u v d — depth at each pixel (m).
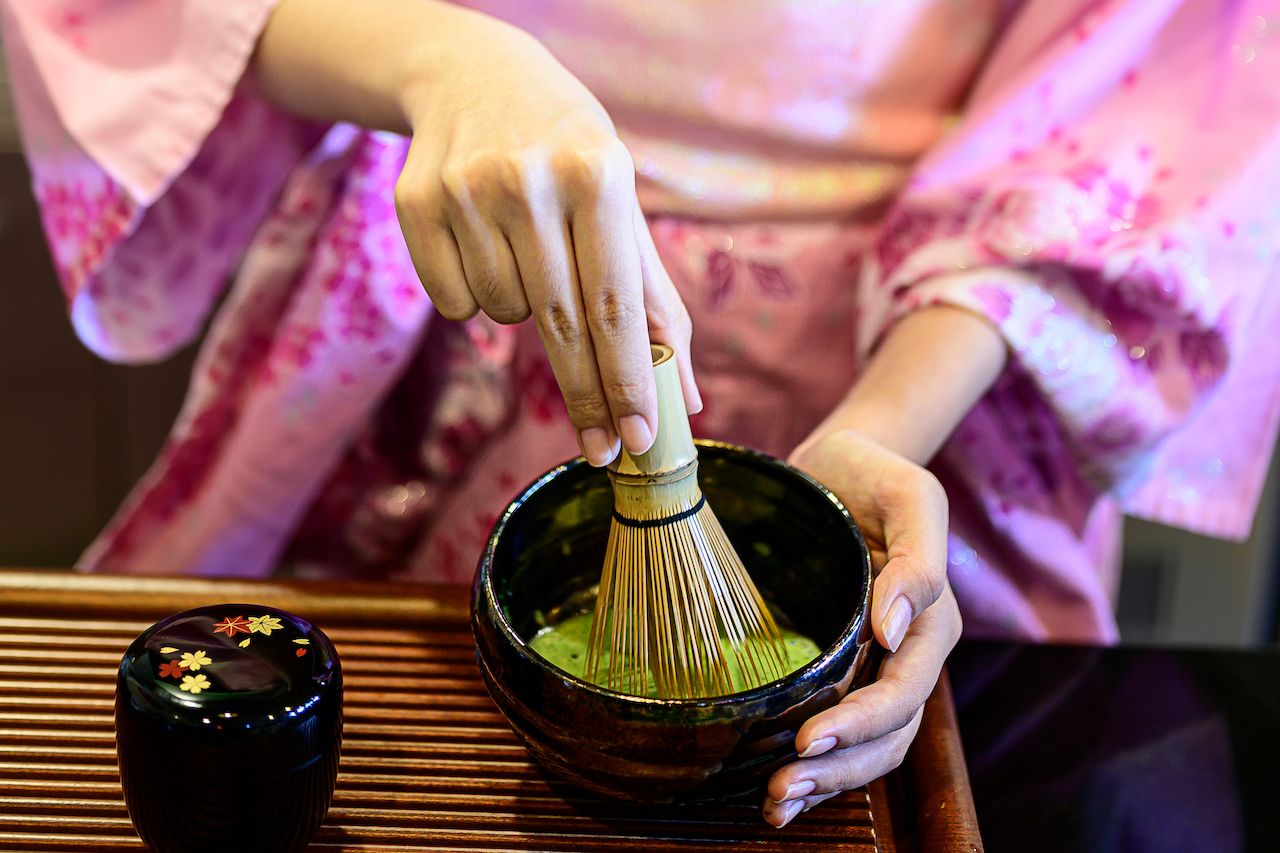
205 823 0.53
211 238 0.86
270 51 0.72
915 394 0.71
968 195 0.76
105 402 1.37
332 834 0.57
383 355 0.83
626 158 0.54
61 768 0.59
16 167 1.25
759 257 0.81
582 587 0.64
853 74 0.79
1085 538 0.87
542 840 0.57
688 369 0.59
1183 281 0.74
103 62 0.76
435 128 0.59
